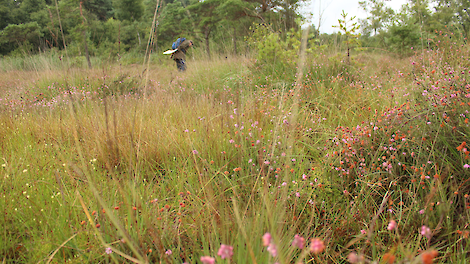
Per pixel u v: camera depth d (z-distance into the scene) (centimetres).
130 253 171
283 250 155
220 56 1016
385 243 185
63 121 362
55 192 226
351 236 191
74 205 197
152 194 226
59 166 271
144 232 183
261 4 1547
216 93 551
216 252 155
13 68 1368
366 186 217
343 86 500
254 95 480
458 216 190
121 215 192
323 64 570
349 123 339
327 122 361
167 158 290
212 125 330
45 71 881
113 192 217
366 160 254
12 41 2242
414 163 236
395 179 221
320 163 265
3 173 240
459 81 282
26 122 400
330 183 230
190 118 388
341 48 641
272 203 185
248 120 335
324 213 211
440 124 230
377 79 520
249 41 855
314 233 189
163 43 2270
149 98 536
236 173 258
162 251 150
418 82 311
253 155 272
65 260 174
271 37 655
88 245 178
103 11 2662
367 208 207
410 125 261
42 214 201
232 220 174
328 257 177
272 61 657
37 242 179
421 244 175
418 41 989
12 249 181
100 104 479
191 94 598
